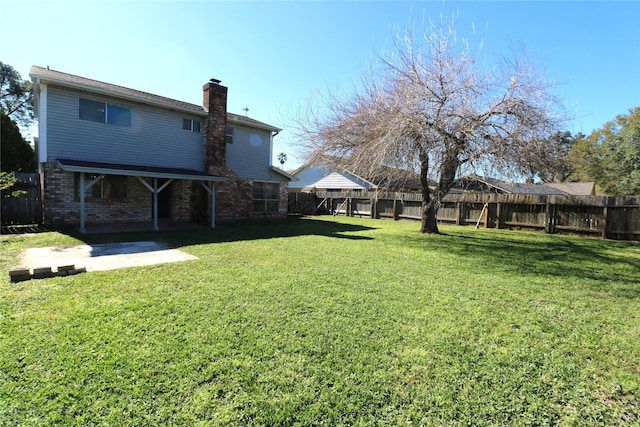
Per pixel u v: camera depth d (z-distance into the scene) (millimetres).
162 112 12164
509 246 8828
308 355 2646
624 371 2578
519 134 7750
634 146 23719
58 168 9938
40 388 2113
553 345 2986
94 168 8859
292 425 1893
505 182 9562
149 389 2146
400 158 8383
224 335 2932
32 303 3543
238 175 14750
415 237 10109
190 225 11648
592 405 2162
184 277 4738
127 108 11281
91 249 6742
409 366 2543
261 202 15266
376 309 3715
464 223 14531
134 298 3795
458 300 4148
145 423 1851
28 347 2607
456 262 6469
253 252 6773
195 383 2223
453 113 7934
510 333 3215
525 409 2102
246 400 2080
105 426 1815
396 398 2162
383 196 17328
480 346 2920
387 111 8500
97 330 2943
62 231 9031
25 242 7402
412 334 3102
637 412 2102
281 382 2275
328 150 10477
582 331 3312
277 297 3994
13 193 8336
